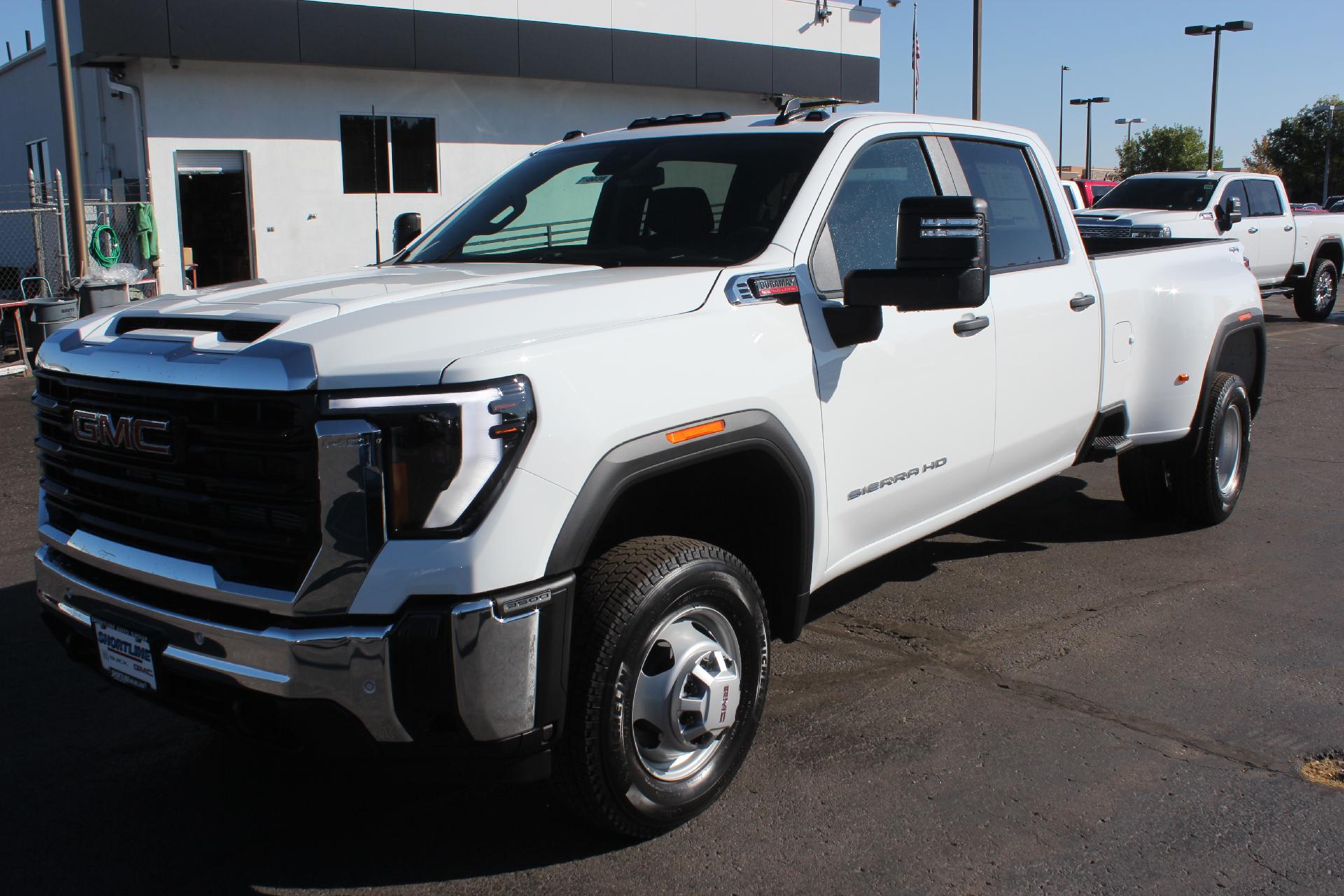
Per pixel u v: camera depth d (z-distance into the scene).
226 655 2.74
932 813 3.35
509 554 2.65
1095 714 4.02
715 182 4.00
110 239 15.35
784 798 3.44
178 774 3.67
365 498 2.58
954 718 3.98
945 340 4.18
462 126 19.39
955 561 5.82
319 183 17.92
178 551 2.87
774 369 3.42
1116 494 7.20
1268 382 11.82
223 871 3.11
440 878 3.06
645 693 3.11
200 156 16.91
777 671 4.42
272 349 2.66
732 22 21.80
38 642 4.80
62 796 3.53
